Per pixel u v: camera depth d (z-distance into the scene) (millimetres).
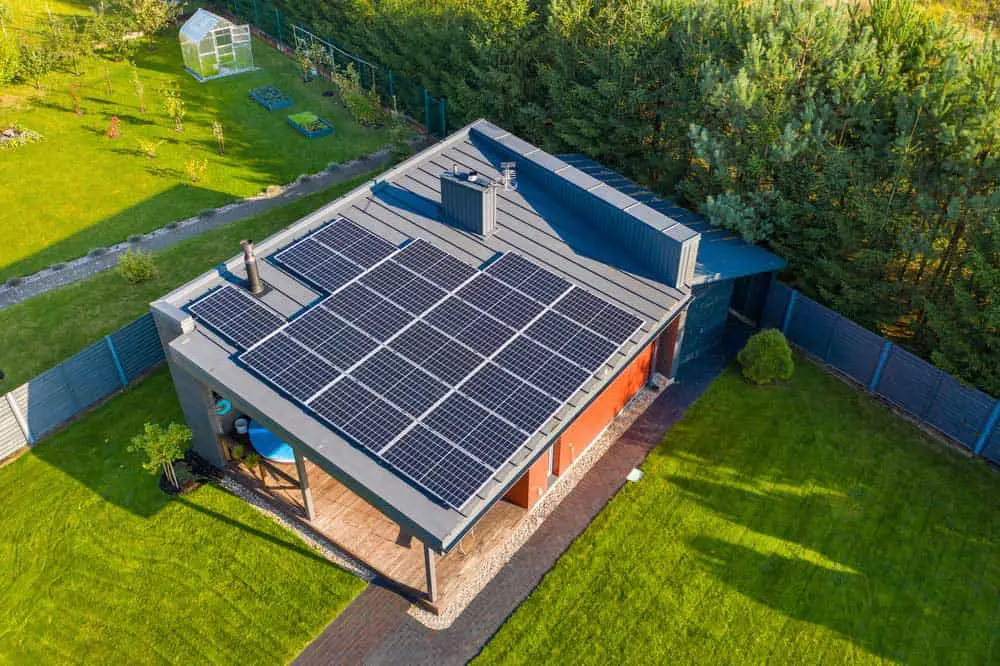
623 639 21281
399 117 50062
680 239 24688
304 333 23125
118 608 22266
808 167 29844
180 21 64750
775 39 31203
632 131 35688
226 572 23125
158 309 23484
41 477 26141
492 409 21344
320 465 20703
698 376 29906
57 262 36719
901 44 31953
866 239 29500
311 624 21734
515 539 23906
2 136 46375
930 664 20734
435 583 21391
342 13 53406
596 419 26328
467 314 24016
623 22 36969
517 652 21062
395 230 27234
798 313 30625
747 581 22672
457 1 45594
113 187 42375
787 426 27672
